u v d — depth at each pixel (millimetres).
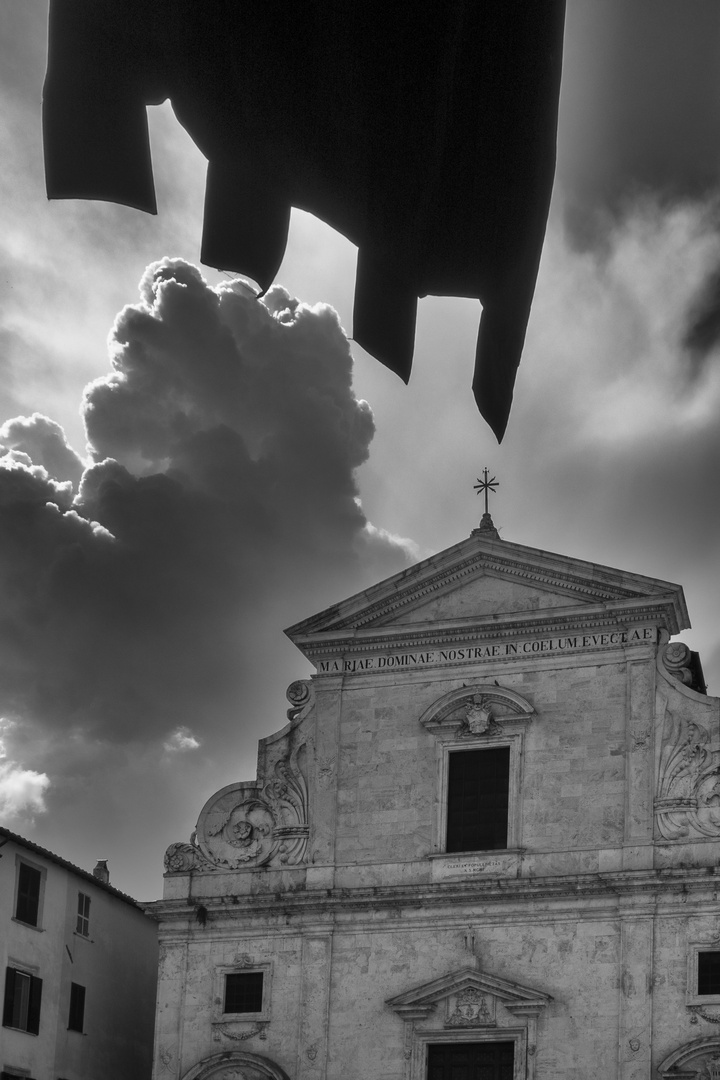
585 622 45969
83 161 5125
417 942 45031
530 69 5066
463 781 46250
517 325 5289
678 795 43656
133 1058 55188
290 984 45906
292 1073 44875
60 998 50594
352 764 47469
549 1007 42875
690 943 42188
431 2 4961
